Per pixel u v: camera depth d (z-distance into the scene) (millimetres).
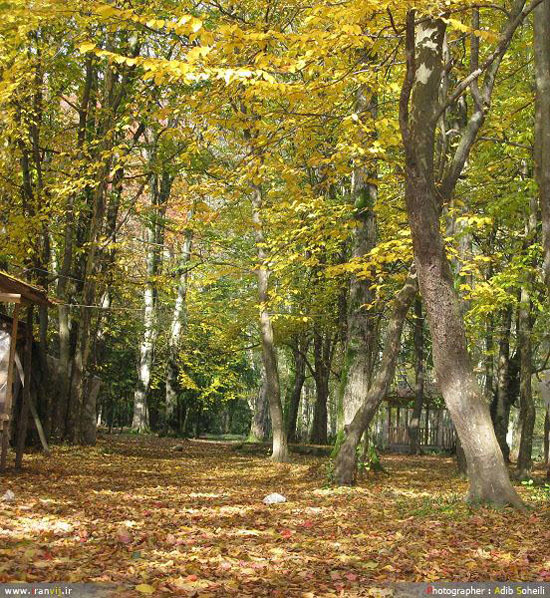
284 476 17625
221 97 11312
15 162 21016
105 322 31516
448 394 11320
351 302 17438
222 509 11367
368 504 12250
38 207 20531
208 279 26016
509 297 16703
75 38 18234
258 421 36938
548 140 10672
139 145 22516
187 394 42219
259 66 9000
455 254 15250
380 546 8164
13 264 20844
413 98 11352
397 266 18266
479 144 16594
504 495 11039
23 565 6496
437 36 11289
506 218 17516
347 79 11430
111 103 22312
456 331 11266
